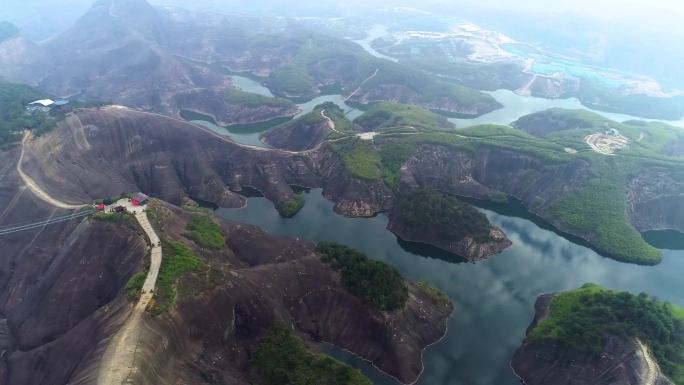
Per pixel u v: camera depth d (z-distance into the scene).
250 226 138.12
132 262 98.31
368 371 96.75
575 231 160.75
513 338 109.94
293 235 152.38
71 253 103.94
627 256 147.50
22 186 132.88
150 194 167.75
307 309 104.88
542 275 137.50
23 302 104.81
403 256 143.62
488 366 101.19
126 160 171.12
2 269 115.62
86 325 86.19
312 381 83.38
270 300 98.94
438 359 101.94
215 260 108.31
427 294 117.62
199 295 89.38
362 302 103.88
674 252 157.12
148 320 79.75
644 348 92.31
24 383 84.19
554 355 97.31
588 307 106.69
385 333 100.31
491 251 146.50
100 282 98.94
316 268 110.25
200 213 132.50
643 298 105.69
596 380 90.69
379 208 170.50
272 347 89.88
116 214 108.62
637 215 171.75
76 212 120.38
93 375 69.62
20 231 121.38
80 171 152.00
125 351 71.69
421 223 150.75
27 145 146.75
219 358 85.00
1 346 94.94
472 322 114.62
